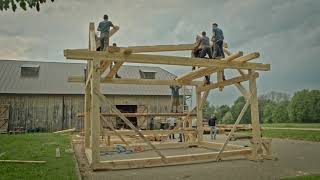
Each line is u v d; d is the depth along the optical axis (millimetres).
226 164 8805
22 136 19719
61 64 34344
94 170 8016
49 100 29375
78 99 30172
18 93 28312
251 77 10070
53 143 14844
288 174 7109
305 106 57938
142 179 6871
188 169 8078
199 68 11641
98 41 10477
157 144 13742
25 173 6898
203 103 14188
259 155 9594
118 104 30766
